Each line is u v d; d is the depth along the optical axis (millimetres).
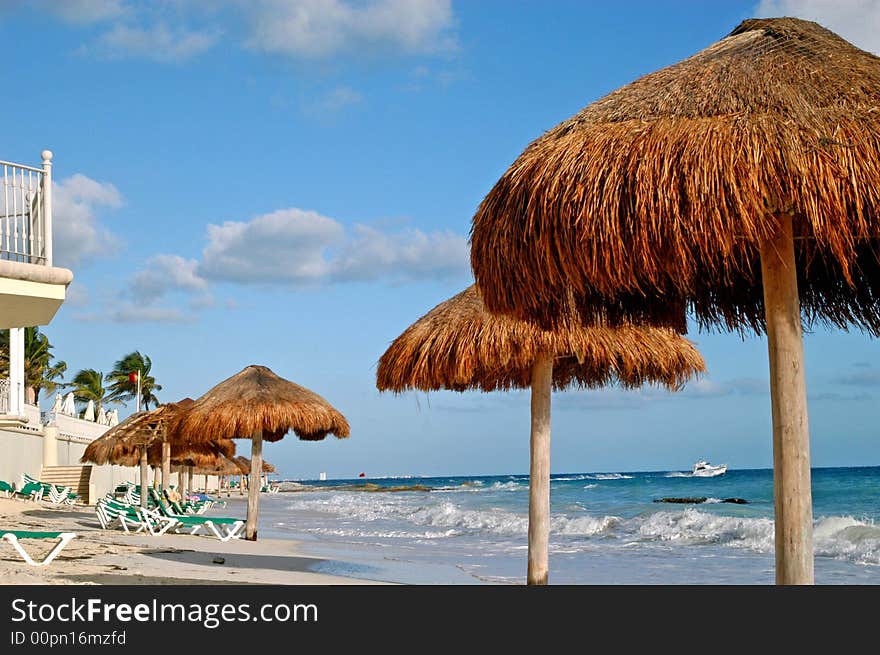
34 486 26109
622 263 3529
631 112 3893
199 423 14008
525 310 4477
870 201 3350
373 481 196250
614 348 6637
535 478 7363
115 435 18688
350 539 20031
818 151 3383
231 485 72812
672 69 4289
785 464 3754
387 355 7156
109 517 17156
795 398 3781
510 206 3893
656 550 16094
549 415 7320
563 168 3697
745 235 3486
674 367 7000
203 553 12328
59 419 32906
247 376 14633
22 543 11492
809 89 3742
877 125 3469
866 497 31453
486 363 6555
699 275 4762
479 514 27594
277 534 21984
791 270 3873
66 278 9555
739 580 11414
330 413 14539
